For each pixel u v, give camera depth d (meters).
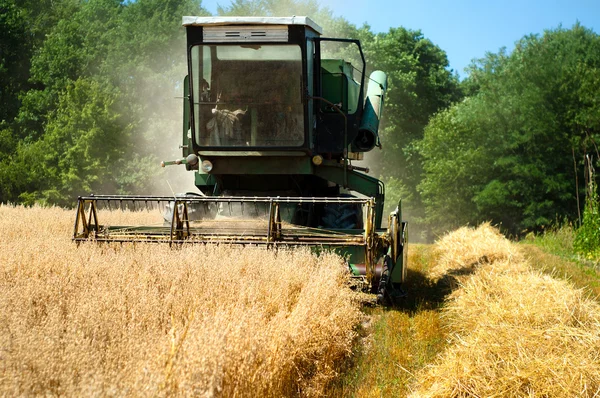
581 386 6.49
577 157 37.06
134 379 5.06
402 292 11.73
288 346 6.68
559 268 16.33
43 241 11.81
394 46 65.31
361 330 9.45
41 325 6.58
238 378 5.48
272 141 12.52
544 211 37.25
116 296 7.54
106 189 44.19
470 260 16.77
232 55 12.38
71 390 4.87
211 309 7.47
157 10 60.88
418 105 64.94
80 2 70.19
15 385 4.87
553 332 7.69
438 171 41.50
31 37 62.56
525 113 38.03
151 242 11.20
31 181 40.91
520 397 6.54
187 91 14.16
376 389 7.01
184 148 14.17
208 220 11.84
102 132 41.47
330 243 11.00
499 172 40.31
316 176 13.74
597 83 37.28
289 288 9.20
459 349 7.56
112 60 56.41
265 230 11.52
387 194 47.22
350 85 13.91
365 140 14.05
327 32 60.81
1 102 58.88
